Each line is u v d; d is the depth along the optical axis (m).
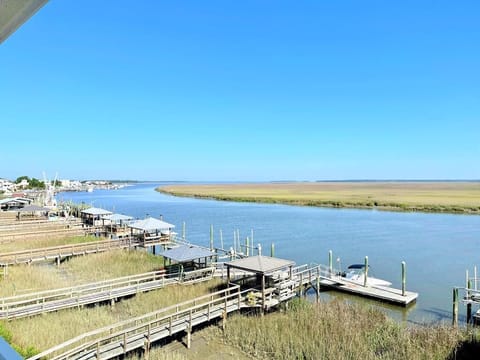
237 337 16.42
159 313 17.47
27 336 14.76
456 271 29.75
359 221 59.06
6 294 20.47
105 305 20.06
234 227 53.25
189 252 24.81
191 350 15.48
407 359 14.22
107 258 29.77
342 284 24.88
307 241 42.66
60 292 21.12
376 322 17.55
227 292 20.89
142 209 80.19
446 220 59.44
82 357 13.36
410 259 33.75
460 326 18.30
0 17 1.76
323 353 14.70
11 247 33.44
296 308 19.62
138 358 14.36
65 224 45.56
